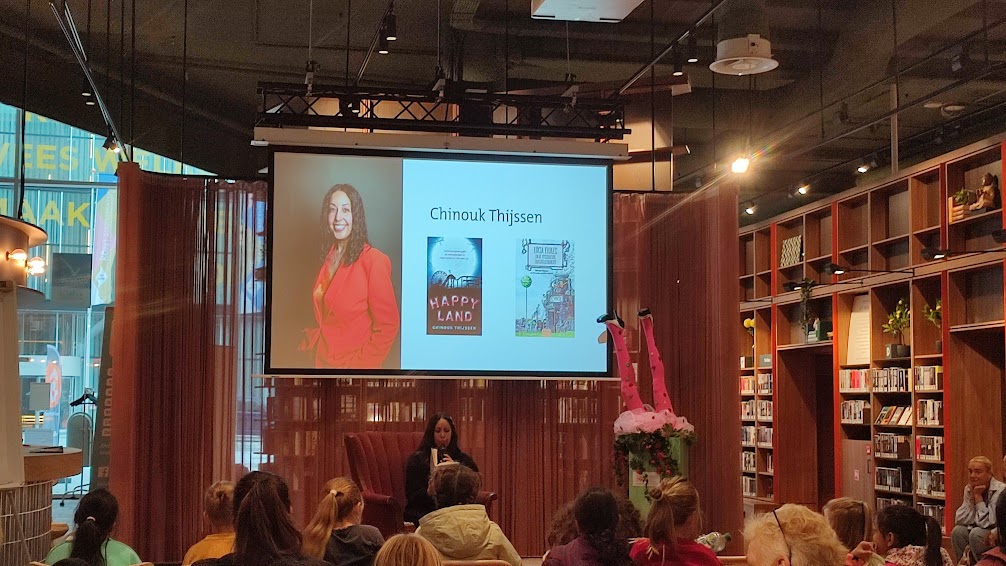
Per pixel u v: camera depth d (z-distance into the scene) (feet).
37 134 42.91
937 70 33.32
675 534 11.23
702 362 27.14
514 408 26.48
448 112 30.96
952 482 30.94
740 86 37.93
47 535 17.30
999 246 29.96
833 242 38.29
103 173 44.11
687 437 23.98
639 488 23.75
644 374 26.96
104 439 31.35
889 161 41.83
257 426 25.22
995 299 30.37
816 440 42.70
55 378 44.83
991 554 9.40
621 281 27.20
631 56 35.40
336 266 25.53
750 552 10.08
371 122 26.35
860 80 33.73
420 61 37.29
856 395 37.78
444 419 23.25
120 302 24.29
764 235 44.70
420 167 26.07
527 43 34.94
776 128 38.73
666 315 27.25
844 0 32.94
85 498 12.48
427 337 25.76
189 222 25.38
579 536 11.23
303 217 25.49
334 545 12.81
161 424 24.73
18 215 32.48
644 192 27.58
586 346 26.35
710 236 27.53
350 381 25.73
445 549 13.57
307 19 33.17
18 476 14.23
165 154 38.55
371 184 25.86
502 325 26.07
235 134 42.04
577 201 26.63
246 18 32.89
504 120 31.71
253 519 8.48
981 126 37.50
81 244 44.09
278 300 25.25
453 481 14.11
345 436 23.71
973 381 31.30
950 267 31.30
